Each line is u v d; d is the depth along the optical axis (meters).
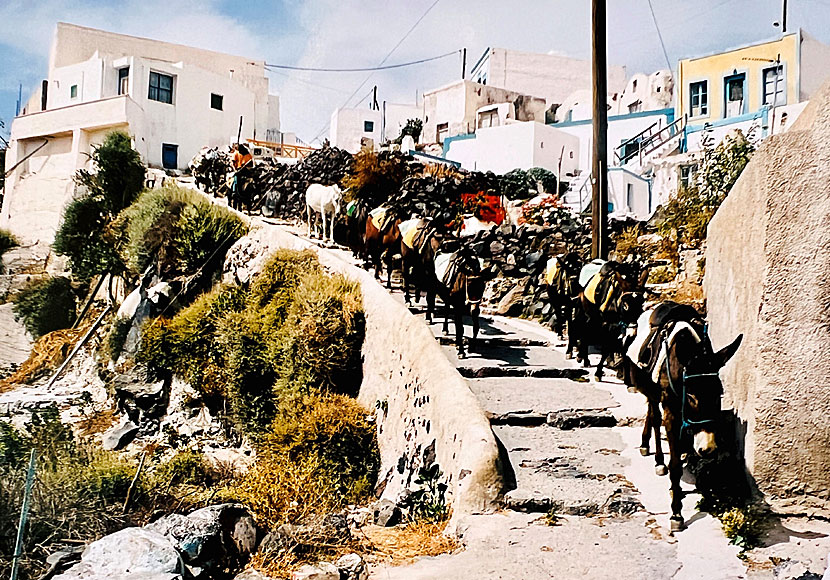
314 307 13.48
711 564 6.07
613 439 9.12
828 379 6.41
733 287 7.81
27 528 6.59
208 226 20.27
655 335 7.16
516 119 42.53
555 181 28.91
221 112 38.84
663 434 9.16
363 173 23.09
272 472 9.45
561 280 12.88
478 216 21.47
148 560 5.79
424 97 44.53
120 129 32.84
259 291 16.36
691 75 29.14
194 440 15.39
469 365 11.38
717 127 26.16
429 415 9.70
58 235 19.98
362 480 10.84
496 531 7.00
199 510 6.86
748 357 7.01
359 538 7.36
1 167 31.52
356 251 17.17
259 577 6.26
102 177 23.39
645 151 29.89
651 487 7.76
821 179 6.47
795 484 6.54
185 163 36.94
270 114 45.03
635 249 16.08
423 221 13.83
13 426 9.35
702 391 6.51
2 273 17.73
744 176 7.48
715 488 7.14
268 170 27.27
